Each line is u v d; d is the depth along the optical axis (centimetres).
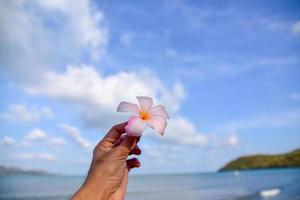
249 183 6281
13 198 4206
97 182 163
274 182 5938
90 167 172
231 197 3612
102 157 168
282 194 3512
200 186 5941
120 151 164
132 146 167
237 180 7669
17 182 8944
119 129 178
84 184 166
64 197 4234
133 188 5981
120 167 166
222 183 6650
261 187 4862
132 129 155
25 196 4406
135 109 162
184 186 6266
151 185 7031
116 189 169
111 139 176
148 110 164
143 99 165
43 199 4091
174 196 4159
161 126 159
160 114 163
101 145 177
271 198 3266
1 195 4500
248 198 3400
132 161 181
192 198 3816
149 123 158
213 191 4622
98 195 162
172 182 8344
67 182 8169
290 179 6744
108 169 165
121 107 162
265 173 10344
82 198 161
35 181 9056
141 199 4003
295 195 3347
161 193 4616
